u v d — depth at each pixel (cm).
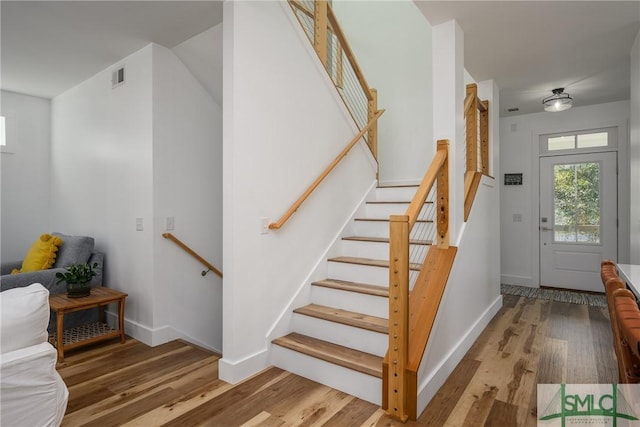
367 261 294
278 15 262
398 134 475
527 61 337
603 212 473
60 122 420
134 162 313
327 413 195
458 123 266
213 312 345
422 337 203
